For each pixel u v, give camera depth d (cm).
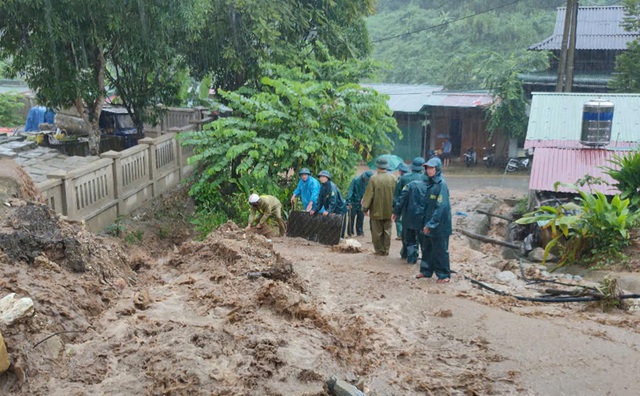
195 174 1641
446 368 511
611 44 2866
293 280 699
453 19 4197
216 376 427
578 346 568
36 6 1277
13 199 723
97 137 1576
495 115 2950
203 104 1917
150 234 1266
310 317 559
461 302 705
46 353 433
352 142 1634
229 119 1479
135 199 1307
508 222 1872
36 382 408
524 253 1366
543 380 494
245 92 1778
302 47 2048
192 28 1523
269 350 468
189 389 409
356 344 533
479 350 555
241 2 1734
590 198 1155
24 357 416
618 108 1894
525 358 538
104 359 445
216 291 605
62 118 2020
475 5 4209
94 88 1482
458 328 613
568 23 2331
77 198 1059
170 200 1471
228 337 488
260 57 1839
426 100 3091
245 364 446
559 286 869
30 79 1441
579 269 1107
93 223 1111
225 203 1516
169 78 1688
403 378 482
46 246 584
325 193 1165
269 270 684
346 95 1634
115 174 1205
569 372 510
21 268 539
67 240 596
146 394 404
